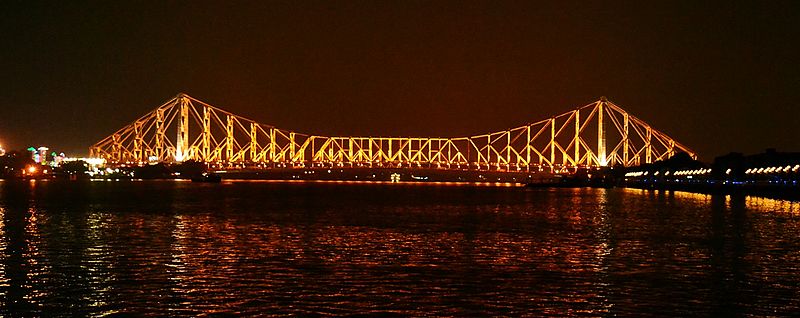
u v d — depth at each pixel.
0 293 36.12
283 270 41.62
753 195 142.00
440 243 53.59
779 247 52.34
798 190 119.69
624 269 42.38
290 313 32.72
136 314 32.69
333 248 50.47
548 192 175.75
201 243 53.09
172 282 38.34
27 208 91.06
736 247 52.25
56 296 35.53
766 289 37.22
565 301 34.72
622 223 72.25
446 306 33.81
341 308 33.47
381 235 58.91
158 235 58.34
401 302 34.41
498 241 55.16
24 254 47.59
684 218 79.19
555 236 59.03
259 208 93.44
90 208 91.38
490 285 37.81
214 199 117.94
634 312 33.06
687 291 36.72
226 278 39.38
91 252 48.44
